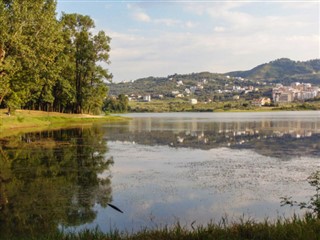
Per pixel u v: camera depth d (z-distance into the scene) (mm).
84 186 16656
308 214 10352
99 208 13352
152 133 44719
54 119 69562
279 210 13016
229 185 16719
